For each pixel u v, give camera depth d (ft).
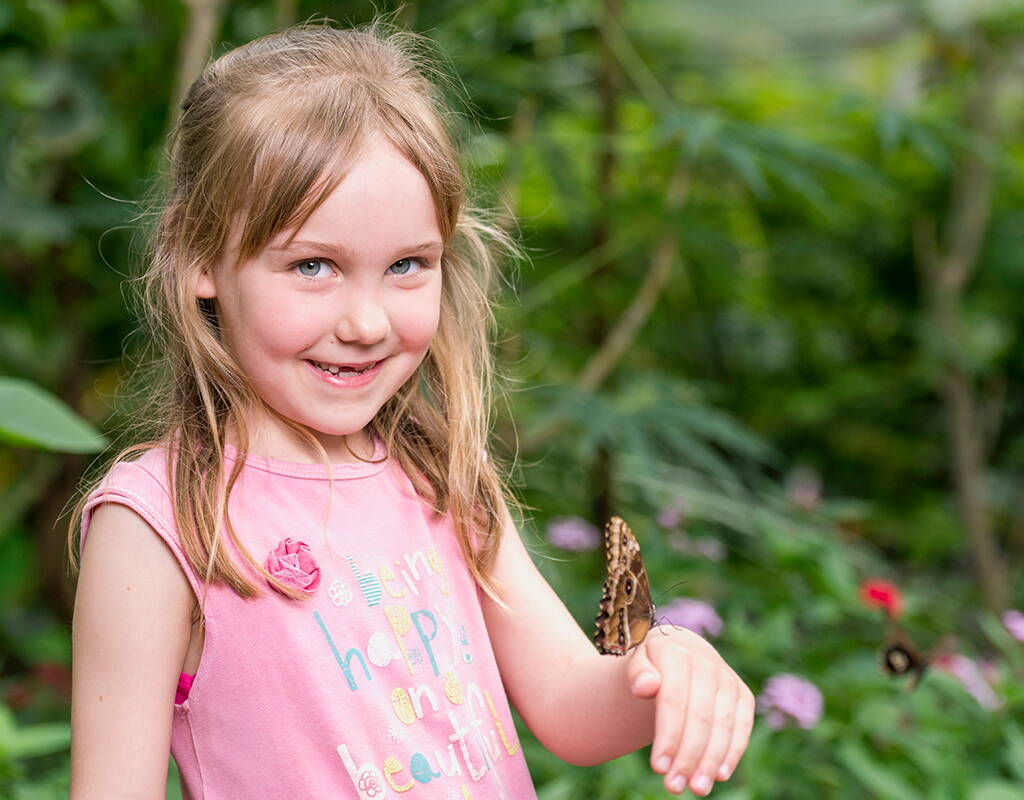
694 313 10.87
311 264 3.05
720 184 8.93
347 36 3.41
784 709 5.88
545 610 3.57
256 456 3.22
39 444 4.88
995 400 12.57
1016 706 6.16
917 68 10.79
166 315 3.36
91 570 3.01
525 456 8.30
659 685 2.84
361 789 2.99
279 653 3.01
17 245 8.05
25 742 5.04
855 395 12.46
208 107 3.18
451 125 3.97
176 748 3.07
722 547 7.98
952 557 11.54
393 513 3.37
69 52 7.46
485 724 3.26
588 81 8.66
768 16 13.92
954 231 10.41
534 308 8.39
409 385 3.63
